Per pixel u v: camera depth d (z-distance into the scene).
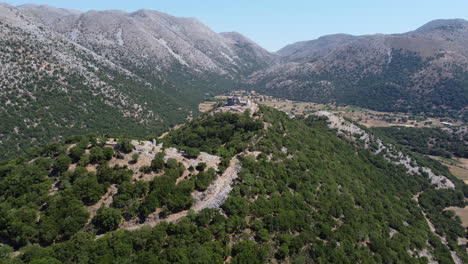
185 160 55.94
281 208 52.00
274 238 45.53
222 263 36.78
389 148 126.88
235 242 42.22
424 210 92.12
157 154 53.59
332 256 46.66
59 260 32.50
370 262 50.88
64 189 42.88
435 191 105.56
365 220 62.81
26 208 38.66
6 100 109.50
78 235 35.62
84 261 32.53
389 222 68.88
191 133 82.00
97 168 48.22
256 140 74.19
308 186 63.72
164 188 44.59
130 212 41.00
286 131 89.56
